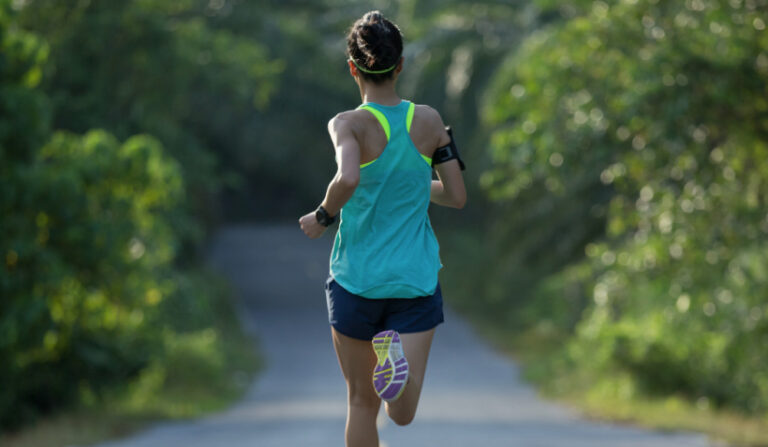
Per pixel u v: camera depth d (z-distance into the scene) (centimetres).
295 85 6588
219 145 9719
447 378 4431
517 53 4056
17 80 2638
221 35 4797
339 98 6819
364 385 812
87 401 3038
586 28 2305
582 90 2361
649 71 2102
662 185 2375
